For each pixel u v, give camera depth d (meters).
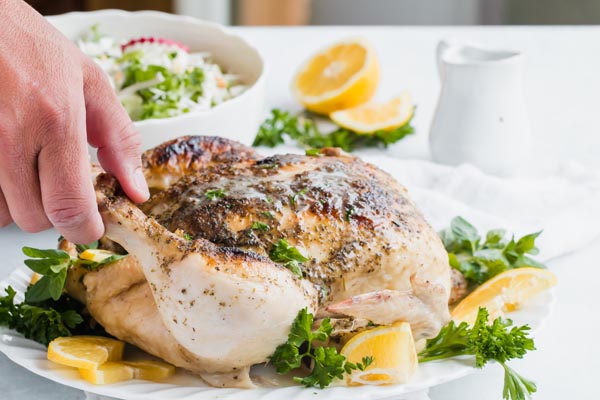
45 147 0.71
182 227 0.79
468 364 0.79
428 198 1.01
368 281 0.79
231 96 1.12
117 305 0.78
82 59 0.75
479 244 0.91
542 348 0.85
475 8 1.92
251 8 1.90
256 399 0.75
